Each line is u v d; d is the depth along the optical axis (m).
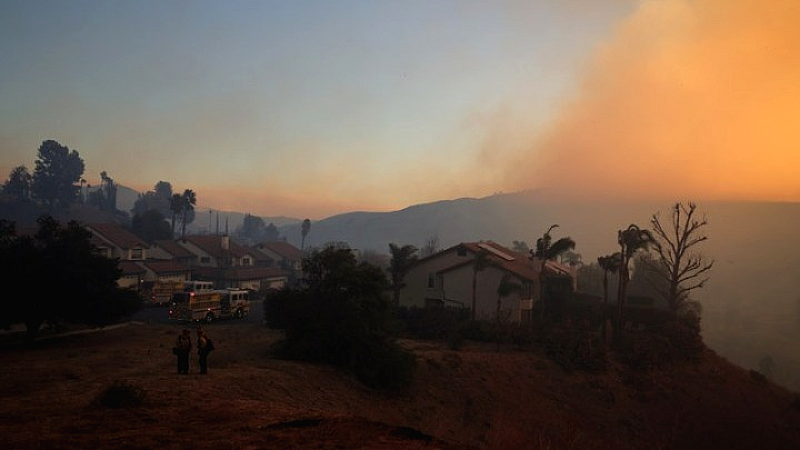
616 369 37.56
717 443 31.00
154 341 33.66
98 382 18.23
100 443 9.73
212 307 47.88
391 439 9.71
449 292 51.19
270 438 9.86
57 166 160.25
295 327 28.89
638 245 43.25
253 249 104.44
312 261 30.56
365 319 27.91
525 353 38.50
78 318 33.19
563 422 29.16
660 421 32.22
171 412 12.73
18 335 36.06
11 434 10.44
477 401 29.17
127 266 70.56
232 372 21.41
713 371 40.44
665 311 46.03
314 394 21.88
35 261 31.39
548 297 53.09
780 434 33.38
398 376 27.33
